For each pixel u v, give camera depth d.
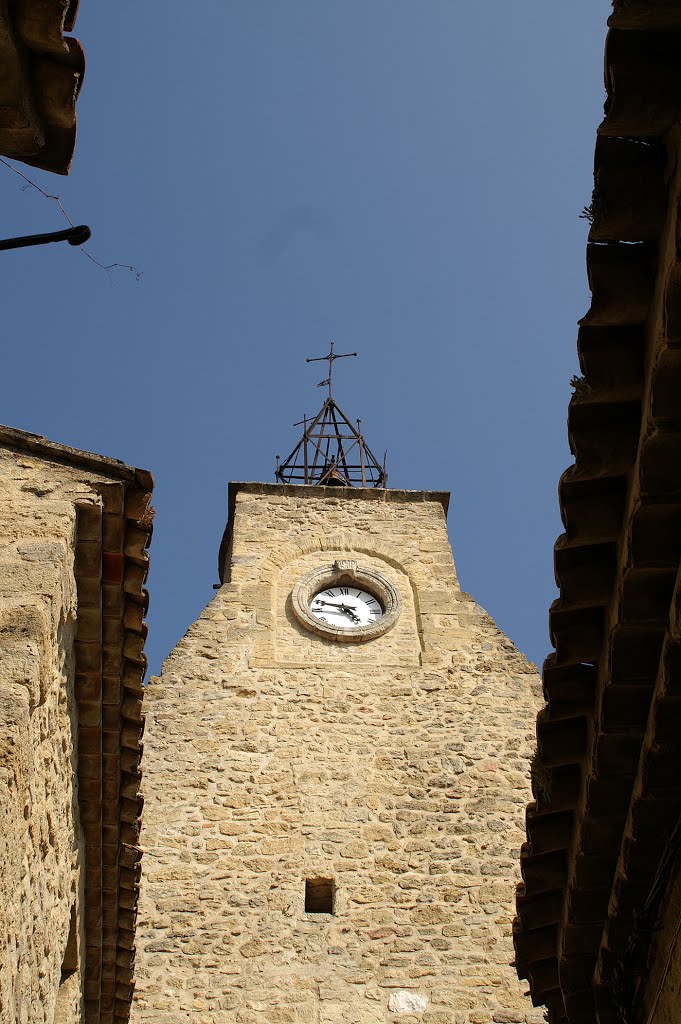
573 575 6.04
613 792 6.35
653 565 5.55
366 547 19.22
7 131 5.08
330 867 13.94
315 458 24.31
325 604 18.09
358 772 15.11
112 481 7.04
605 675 6.07
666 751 5.81
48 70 4.95
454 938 13.22
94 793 7.31
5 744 5.37
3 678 5.66
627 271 5.12
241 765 15.02
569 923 6.82
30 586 6.23
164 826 14.15
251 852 13.99
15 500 6.86
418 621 17.75
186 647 16.70
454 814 14.68
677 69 4.62
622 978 6.45
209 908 13.33
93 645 6.97
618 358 5.32
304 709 15.93
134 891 7.75
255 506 19.86
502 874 13.98
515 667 16.88
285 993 12.54
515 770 15.32
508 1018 12.45
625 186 4.91
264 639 17.08
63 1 4.65
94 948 7.87
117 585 6.95
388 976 12.80
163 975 12.58
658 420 5.07
